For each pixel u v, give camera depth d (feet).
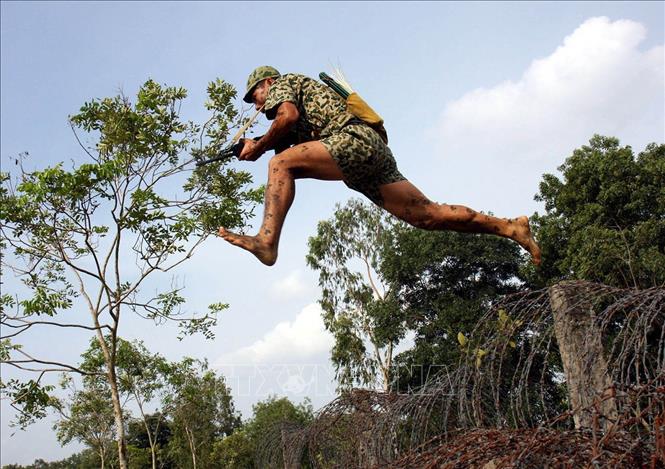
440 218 11.43
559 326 12.52
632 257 59.16
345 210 96.84
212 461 95.66
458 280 84.38
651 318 10.27
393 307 82.74
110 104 40.47
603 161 69.67
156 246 42.37
